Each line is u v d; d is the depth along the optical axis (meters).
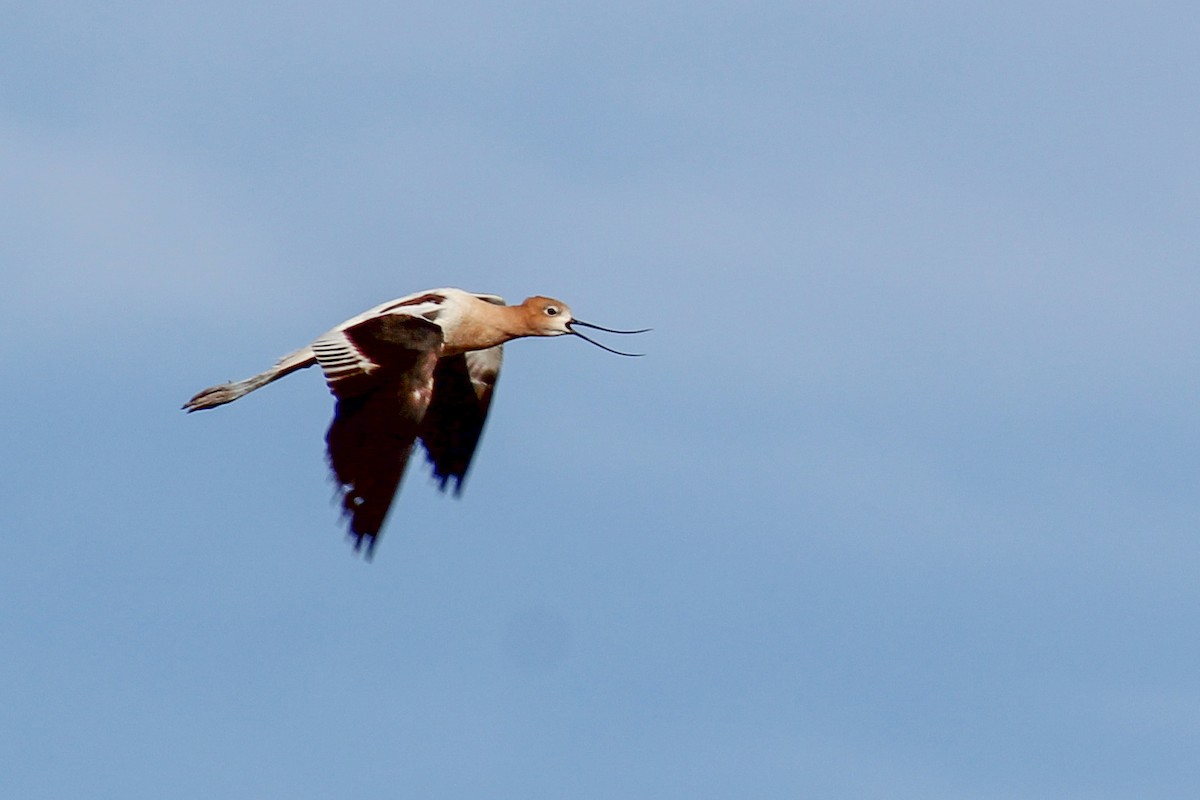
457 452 21.05
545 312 20.89
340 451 17.67
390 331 18.16
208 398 18.92
